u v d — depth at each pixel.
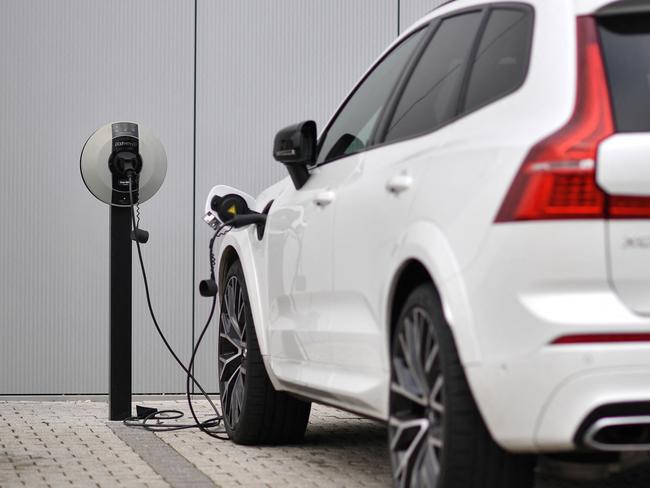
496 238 4.60
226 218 8.44
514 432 4.53
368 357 5.85
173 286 12.05
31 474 7.12
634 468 7.10
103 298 11.97
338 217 6.30
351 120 6.85
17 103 11.93
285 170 12.21
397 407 5.48
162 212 12.05
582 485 6.57
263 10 12.19
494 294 4.59
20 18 11.94
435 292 5.09
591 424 4.38
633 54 4.81
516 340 4.50
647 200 4.46
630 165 4.45
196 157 12.11
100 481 6.84
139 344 11.97
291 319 7.17
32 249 11.92
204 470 7.21
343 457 7.71
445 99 5.60
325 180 6.76
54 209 11.95
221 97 12.14
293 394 7.47
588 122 4.59
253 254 8.00
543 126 4.67
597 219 4.46
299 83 12.24
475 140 4.99
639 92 4.70
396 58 6.56
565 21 4.96
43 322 11.92
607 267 4.45
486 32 5.55
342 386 6.17
